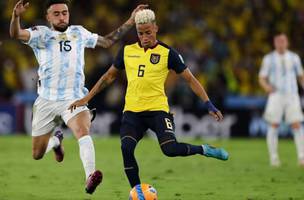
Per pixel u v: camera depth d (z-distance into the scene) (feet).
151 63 87.25
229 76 261.03
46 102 93.61
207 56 269.03
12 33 90.38
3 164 148.87
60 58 92.99
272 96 157.99
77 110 92.38
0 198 102.42
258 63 276.82
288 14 296.92
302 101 236.22
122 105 241.76
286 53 159.12
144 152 182.91
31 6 278.67
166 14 292.61
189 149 85.46
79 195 106.11
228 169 145.07
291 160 170.40
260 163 159.53
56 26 93.76
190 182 122.72
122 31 98.12
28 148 187.42
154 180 125.18
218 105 246.47
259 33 289.94
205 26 288.30
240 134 244.01
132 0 293.43
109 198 103.09
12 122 239.30
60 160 111.24
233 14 294.25
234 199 102.89
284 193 109.50
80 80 94.27
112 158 166.71
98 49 260.62
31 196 104.88
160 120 86.48
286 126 240.94
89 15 287.48
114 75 90.02
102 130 241.14
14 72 261.65
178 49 268.21
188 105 242.99
